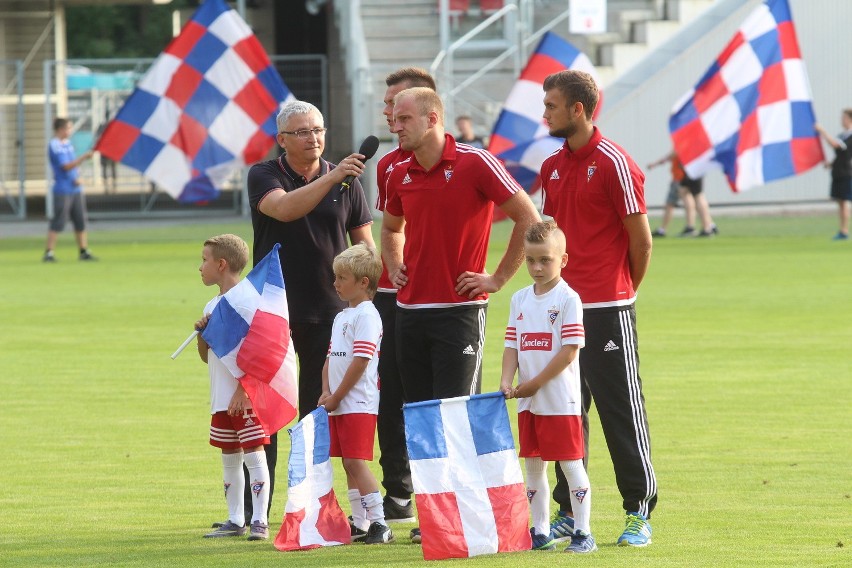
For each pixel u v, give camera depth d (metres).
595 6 77.56
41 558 17.28
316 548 18.02
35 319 41.97
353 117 81.56
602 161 17.69
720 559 16.73
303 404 20.38
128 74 92.25
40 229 80.69
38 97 96.44
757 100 59.09
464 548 17.16
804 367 32.16
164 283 51.75
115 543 18.14
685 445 23.97
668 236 69.50
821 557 16.78
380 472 23.00
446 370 18.72
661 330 38.25
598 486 21.30
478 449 17.52
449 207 18.44
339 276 18.66
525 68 59.00
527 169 59.41
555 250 17.23
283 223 19.91
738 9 80.94
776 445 23.91
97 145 56.75
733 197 83.25
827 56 82.06
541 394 17.38
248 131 56.59
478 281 18.45
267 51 101.00
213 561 17.16
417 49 85.62
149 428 26.08
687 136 59.53
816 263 55.28
